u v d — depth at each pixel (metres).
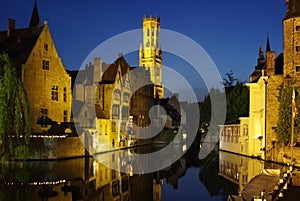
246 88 68.69
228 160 48.84
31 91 50.00
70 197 24.20
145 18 145.00
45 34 52.97
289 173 26.81
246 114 66.44
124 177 33.88
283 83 46.78
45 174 32.81
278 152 44.25
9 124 28.42
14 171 34.34
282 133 43.81
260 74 56.22
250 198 21.20
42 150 43.22
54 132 50.81
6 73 28.95
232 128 61.22
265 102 48.47
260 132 51.09
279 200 20.38
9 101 28.59
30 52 50.16
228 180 32.91
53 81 53.84
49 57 53.31
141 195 26.27
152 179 33.50
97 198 24.61
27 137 29.97
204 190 28.45
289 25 47.69
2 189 26.19
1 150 28.25
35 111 50.47
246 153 53.94
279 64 51.47
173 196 26.20
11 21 56.66
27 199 23.23
